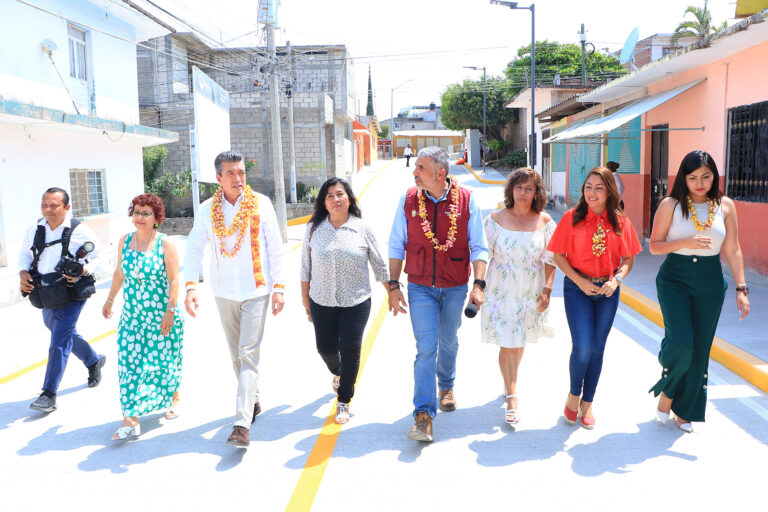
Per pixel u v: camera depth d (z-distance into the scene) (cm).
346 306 463
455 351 482
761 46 880
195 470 399
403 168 4372
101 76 1466
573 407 453
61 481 387
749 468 385
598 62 3897
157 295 459
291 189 2667
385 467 398
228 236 445
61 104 1303
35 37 1215
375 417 482
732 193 975
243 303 449
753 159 909
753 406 482
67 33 1331
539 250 456
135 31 1648
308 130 2789
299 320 828
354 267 459
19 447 439
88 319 867
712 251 433
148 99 2844
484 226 470
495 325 455
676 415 447
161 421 484
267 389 555
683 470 384
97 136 1423
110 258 1353
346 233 460
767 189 871
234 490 372
